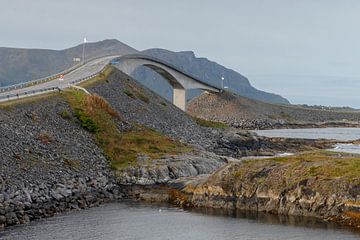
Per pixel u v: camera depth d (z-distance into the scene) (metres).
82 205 60.66
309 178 57.06
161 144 92.44
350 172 55.94
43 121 79.50
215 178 63.38
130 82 136.00
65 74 138.00
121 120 98.81
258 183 60.28
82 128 87.25
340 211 53.66
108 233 49.16
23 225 50.19
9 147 63.50
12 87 105.31
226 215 57.72
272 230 50.44
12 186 54.97
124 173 75.88
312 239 47.00
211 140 126.50
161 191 68.56
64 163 69.44
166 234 49.41
